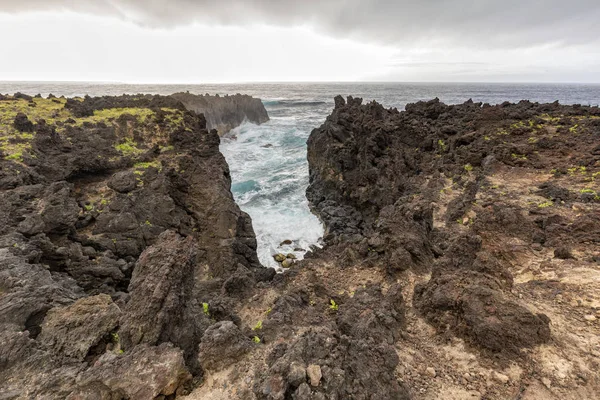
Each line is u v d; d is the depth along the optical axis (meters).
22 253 10.41
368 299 8.33
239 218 20.61
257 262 20.47
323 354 5.36
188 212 20.67
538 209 14.49
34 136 19.47
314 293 10.25
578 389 5.31
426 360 6.36
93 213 16.36
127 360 5.42
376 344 6.23
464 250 9.12
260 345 6.38
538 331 6.38
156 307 6.20
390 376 5.45
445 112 34.38
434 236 13.51
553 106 33.62
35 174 16.16
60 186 15.41
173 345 6.00
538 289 8.20
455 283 7.82
